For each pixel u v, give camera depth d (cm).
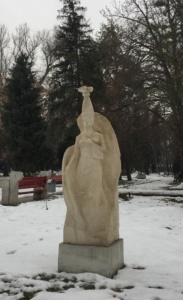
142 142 3172
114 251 547
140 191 1811
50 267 571
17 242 749
